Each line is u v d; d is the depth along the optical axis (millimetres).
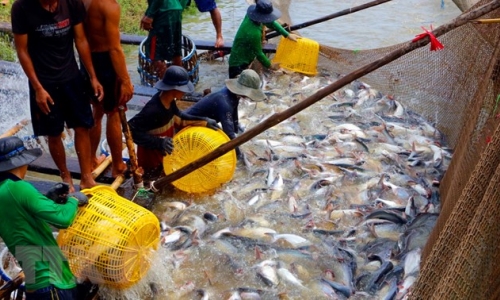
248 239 5504
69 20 4844
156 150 6035
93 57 5355
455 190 5203
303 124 7957
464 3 8250
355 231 5723
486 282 3533
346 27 12016
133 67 9680
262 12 8500
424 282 3646
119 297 4668
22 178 4023
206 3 9359
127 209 4559
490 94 5508
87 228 4391
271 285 5012
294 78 9211
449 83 7711
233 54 8781
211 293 4945
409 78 8359
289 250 5375
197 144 5840
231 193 6215
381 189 6402
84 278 4555
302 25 9703
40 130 5215
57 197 4223
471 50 7125
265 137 7520
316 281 5059
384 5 13320
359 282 5102
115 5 5121
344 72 9227
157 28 8000
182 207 5926
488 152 3566
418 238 5543
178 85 5570
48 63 4867
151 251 4766
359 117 8172
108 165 6203
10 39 9906
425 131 7887
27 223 3920
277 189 6328
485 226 3293
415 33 11773
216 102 6270
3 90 8148
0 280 4582
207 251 5359
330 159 6988
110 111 5621
